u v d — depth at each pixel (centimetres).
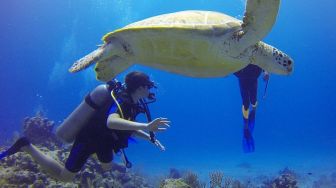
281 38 7594
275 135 7431
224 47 406
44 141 1193
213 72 452
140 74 498
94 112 520
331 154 3172
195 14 421
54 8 5500
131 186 1171
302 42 7750
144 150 3644
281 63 448
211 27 388
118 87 508
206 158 3114
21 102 6881
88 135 518
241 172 2247
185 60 425
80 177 903
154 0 5200
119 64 486
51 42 6469
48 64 6869
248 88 656
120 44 450
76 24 5909
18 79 7044
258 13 366
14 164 823
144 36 402
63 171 545
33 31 6253
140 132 587
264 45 450
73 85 6688
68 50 6450
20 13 5700
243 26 386
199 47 395
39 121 1234
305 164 2602
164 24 387
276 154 3397
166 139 7069
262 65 462
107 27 5881
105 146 523
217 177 1221
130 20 5731
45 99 6800
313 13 5997
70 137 535
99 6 5341
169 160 2872
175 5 5325
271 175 2073
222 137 7744
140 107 504
